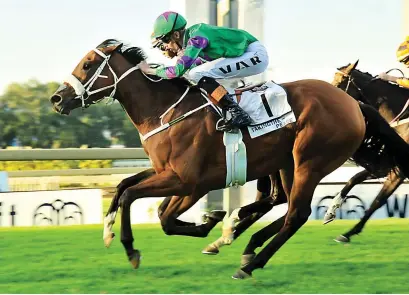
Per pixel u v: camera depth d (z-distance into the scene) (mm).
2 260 5656
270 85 5016
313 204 7695
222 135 4848
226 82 5445
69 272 5277
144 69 4938
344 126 4934
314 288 4820
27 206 7000
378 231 6984
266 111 4902
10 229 6863
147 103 4918
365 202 7750
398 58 6863
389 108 6812
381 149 5246
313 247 6219
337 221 7582
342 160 5035
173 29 4934
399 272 5301
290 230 4945
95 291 4750
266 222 7508
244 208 5555
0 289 4805
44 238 6496
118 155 7566
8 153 7148
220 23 7133
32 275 5188
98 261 5633
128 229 4777
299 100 4957
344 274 5238
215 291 4738
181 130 4828
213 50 4922
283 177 5285
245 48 5023
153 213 7492
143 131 4945
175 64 4797
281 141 4938
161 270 5336
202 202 7312
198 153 4820
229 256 5816
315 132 4891
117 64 4918
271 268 5418
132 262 4812
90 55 4914
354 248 6188
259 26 6996
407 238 6641
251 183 7223
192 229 5156
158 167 4898
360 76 6965
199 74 4863
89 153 7445
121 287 4844
